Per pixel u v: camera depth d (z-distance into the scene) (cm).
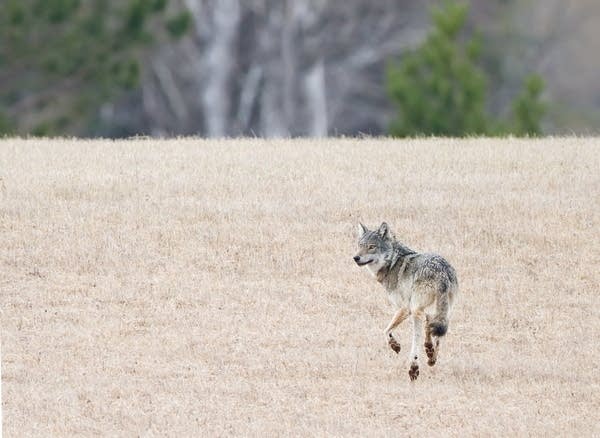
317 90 8744
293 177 3919
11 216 3525
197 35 8825
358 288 3189
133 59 7162
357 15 8925
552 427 2503
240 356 2823
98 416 2527
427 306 2569
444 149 4397
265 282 3212
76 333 2922
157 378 2711
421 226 3488
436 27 6725
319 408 2581
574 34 9531
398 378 2733
